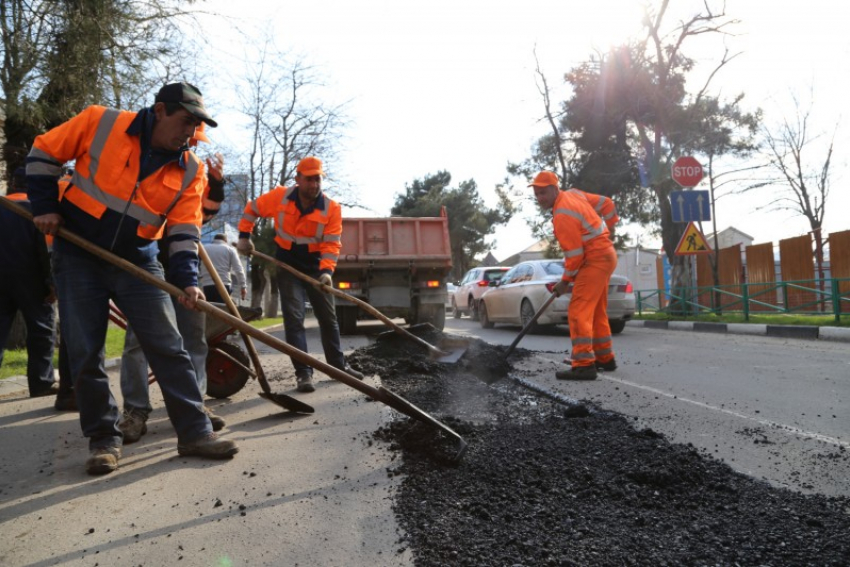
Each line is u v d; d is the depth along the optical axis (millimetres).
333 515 2631
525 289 12312
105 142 3254
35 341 5590
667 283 21000
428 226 12805
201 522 2605
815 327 10055
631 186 23672
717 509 2648
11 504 2879
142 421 4012
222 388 5254
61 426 4477
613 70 19438
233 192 23766
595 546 2273
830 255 13078
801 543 2287
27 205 5035
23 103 8164
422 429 3650
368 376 6215
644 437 3697
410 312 12977
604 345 6668
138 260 3465
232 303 4891
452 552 2232
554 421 4164
